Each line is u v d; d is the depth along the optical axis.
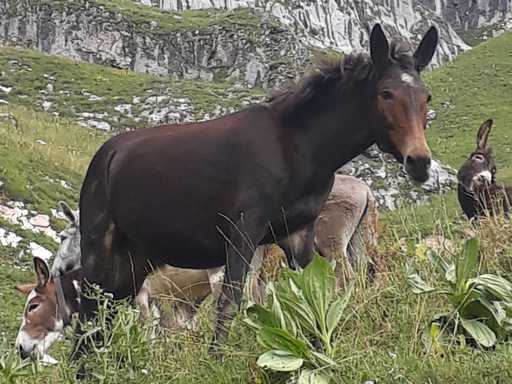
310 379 5.17
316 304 5.66
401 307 6.47
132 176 6.81
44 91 35.62
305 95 6.43
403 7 92.38
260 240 6.43
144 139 6.92
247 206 6.35
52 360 8.28
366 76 6.36
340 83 6.43
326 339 5.59
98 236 7.18
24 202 16.94
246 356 5.63
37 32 53.50
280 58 50.12
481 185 11.23
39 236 15.80
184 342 6.17
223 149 6.50
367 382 5.16
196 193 6.54
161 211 6.68
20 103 34.06
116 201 6.95
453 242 7.61
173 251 6.82
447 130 40.69
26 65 38.00
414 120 6.16
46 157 19.97
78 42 52.62
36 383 5.88
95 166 7.21
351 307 6.59
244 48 51.16
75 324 6.60
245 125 6.55
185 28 53.12
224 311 6.25
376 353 5.72
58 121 29.41
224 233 6.55
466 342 6.08
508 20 108.19
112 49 52.28
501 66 50.41
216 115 34.75
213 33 52.16
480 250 7.30
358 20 84.38
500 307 6.03
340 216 10.01
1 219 15.80
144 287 8.70
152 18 54.44
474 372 5.21
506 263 7.21
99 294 6.27
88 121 32.75
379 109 6.27
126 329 5.64
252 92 39.44
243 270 6.32
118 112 34.03
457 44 93.50
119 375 5.44
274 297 5.62
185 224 6.62
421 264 7.09
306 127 6.48
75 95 35.41
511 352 5.45
